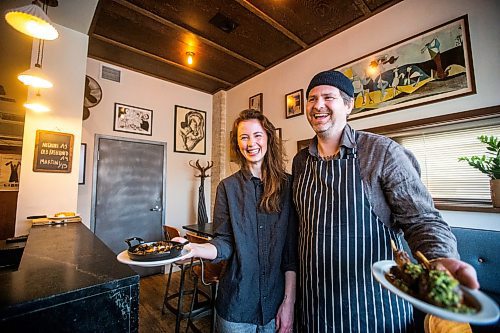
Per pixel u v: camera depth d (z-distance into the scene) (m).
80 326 0.66
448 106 1.78
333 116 0.91
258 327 1.00
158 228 3.61
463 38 1.73
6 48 2.56
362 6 2.20
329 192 0.91
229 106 4.11
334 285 0.85
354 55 2.42
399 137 2.08
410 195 0.75
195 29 2.59
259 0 2.18
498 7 1.60
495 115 1.57
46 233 1.54
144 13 2.33
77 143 2.34
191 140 4.08
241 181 1.13
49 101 2.22
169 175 3.80
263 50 2.97
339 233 0.85
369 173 0.84
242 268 0.98
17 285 0.69
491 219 1.59
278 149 1.16
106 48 2.96
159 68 3.46
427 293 0.45
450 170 1.82
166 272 3.53
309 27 2.52
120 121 3.38
